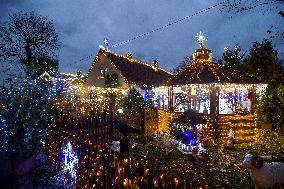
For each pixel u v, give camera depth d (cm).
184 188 400
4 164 790
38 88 966
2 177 767
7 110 897
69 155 907
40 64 1812
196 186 391
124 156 552
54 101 1065
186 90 2212
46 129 984
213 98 1792
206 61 2091
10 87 935
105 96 2820
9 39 3022
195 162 1082
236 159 1268
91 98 2756
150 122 1866
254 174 694
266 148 1482
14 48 3028
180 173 754
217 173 972
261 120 1806
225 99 2186
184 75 1991
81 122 962
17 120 899
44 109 961
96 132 1039
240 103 2130
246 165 691
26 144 897
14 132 889
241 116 1819
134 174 496
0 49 2997
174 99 2066
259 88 1908
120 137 1283
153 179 443
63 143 990
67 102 2039
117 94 3044
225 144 1650
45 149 1110
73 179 837
